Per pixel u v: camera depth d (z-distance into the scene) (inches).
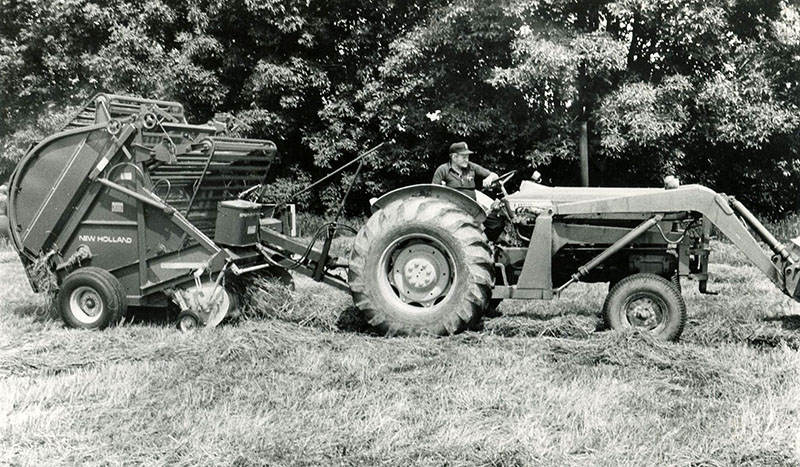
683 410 197.5
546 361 242.1
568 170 813.2
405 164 799.7
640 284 268.4
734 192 850.8
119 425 188.1
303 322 298.7
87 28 828.0
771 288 388.5
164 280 302.0
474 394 205.9
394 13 850.1
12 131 880.3
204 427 184.4
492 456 166.6
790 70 750.5
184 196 326.0
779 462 165.9
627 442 175.5
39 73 889.5
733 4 732.7
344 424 185.9
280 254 325.1
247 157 330.6
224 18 796.6
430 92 781.9
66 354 256.8
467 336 271.0
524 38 687.7
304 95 832.3
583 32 721.6
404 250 287.4
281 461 165.9
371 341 269.1
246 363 241.9
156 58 779.4
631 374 227.6
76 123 336.5
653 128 680.4
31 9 877.8
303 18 790.5
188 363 240.5
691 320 290.2
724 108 718.5
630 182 806.5
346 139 807.7
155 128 304.5
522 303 336.8
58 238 312.0
